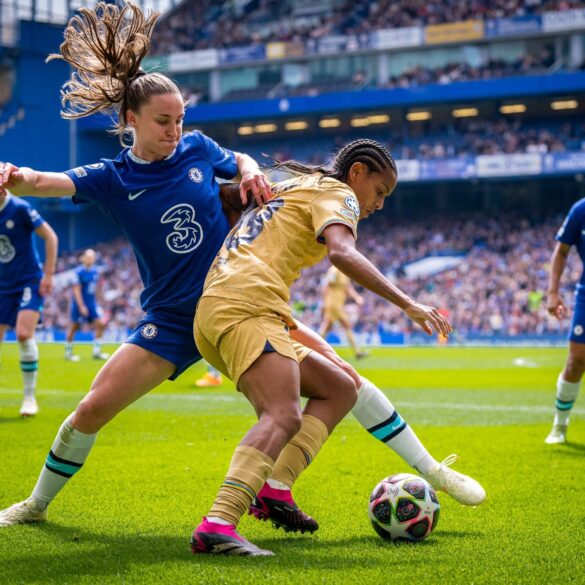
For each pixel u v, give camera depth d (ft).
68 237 149.79
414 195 151.02
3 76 142.31
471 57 140.77
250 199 12.99
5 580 10.16
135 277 139.13
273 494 12.43
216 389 42.73
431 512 12.64
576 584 10.11
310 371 12.53
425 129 149.48
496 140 139.64
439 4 142.10
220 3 165.58
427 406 35.81
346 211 11.38
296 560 11.06
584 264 23.95
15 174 11.67
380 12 146.61
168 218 12.64
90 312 66.18
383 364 67.67
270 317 11.29
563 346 107.76
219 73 154.81
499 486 17.67
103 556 11.37
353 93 137.08
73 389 41.75
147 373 12.55
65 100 12.98
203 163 13.23
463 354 85.66
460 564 11.03
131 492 16.63
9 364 61.05
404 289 124.06
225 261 11.78
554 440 24.53
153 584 9.85
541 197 144.97
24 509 13.60
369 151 12.24
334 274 68.59
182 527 13.56
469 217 143.33
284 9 159.63
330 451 22.70
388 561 11.18
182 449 22.89
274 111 141.18
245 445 11.00
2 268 28.53
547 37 136.46
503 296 118.11
